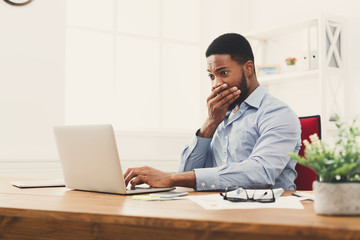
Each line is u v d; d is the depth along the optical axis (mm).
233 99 1725
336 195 910
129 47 3348
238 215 935
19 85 2814
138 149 3254
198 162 1838
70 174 1542
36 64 2869
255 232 832
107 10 3260
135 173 1470
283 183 1650
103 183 1421
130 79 3348
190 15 3648
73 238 1015
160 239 921
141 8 3404
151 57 3447
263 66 3215
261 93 1765
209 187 1442
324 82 2705
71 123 3090
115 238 969
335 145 969
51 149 2898
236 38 1751
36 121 2857
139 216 937
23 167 2752
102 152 1386
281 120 1608
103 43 3232
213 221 868
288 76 2982
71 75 3113
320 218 892
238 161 1739
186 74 3613
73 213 1006
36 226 1056
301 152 1800
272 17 3410
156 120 3457
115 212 989
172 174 1466
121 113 3305
